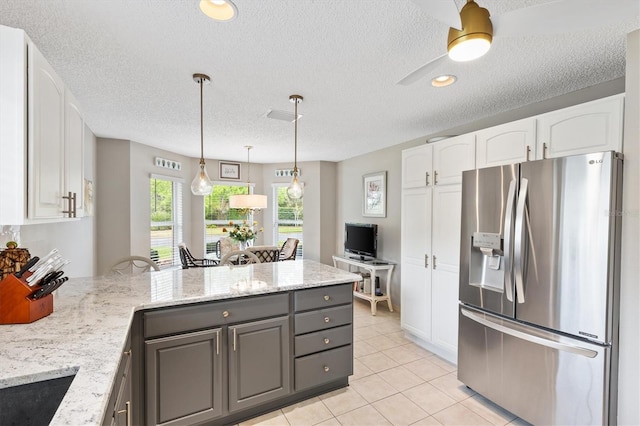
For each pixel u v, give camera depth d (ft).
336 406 7.04
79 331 4.06
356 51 5.86
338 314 7.44
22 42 3.79
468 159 8.41
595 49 5.76
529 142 6.95
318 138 12.92
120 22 4.95
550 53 5.91
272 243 19.99
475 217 7.30
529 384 6.11
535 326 6.05
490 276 7.18
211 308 5.92
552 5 3.34
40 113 4.14
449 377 8.31
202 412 5.85
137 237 13.80
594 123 5.81
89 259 11.59
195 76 6.89
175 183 16.67
